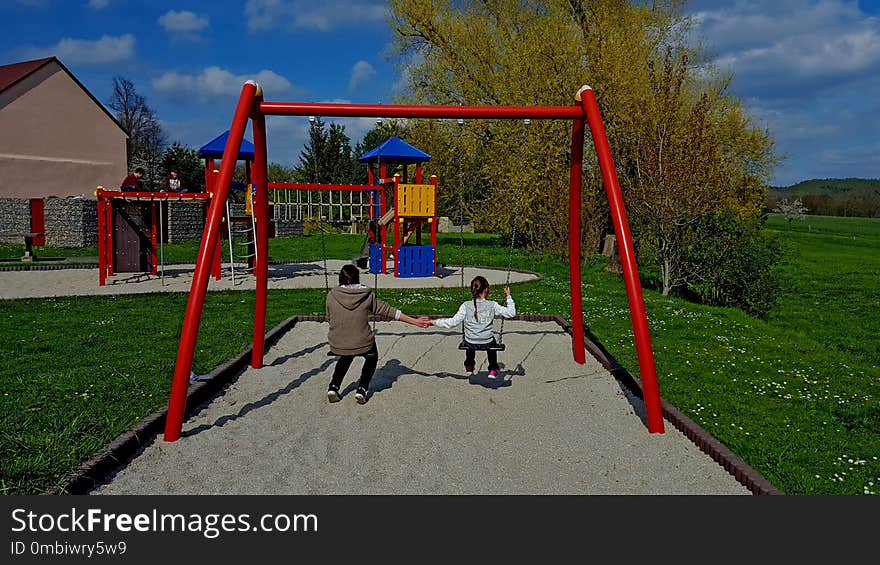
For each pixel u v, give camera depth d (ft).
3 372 20.90
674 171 44.96
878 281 73.61
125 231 53.57
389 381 21.88
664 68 55.26
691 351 26.71
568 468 14.70
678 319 34.71
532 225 75.66
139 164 165.99
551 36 71.46
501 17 87.92
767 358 26.09
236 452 15.42
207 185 52.70
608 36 69.41
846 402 20.25
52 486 12.73
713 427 17.26
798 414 18.75
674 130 46.34
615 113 65.41
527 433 16.97
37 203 84.99
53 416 16.44
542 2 83.25
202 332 28.37
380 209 58.75
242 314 34.01
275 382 21.66
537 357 25.44
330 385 19.26
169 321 31.35
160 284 46.78
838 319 49.34
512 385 21.53
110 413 16.87
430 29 89.35
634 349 26.50
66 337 26.99
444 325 20.71
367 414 18.40
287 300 39.32
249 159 54.03
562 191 70.33
